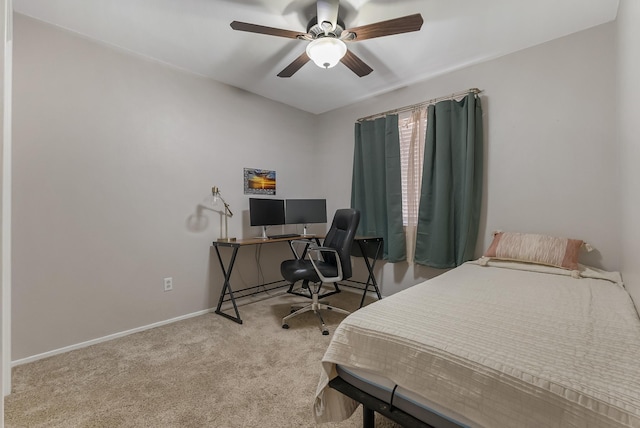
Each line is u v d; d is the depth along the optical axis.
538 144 2.39
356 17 2.06
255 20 2.08
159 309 2.62
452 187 2.78
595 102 2.16
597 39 2.15
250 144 3.34
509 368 0.85
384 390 1.10
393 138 3.20
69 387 1.68
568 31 2.22
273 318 2.76
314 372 1.84
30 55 1.99
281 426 1.39
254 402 1.55
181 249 2.77
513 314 1.25
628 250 1.61
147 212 2.55
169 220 2.69
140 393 1.63
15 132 1.94
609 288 1.67
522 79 2.47
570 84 2.25
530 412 0.79
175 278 2.73
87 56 2.23
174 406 1.52
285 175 3.71
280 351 2.11
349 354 1.18
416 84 3.11
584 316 1.23
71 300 2.15
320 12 1.77
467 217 2.61
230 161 3.15
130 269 2.45
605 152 2.12
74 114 2.17
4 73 0.59
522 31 2.23
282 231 3.69
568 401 0.75
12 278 1.92
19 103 1.95
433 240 2.84
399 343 1.07
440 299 1.46
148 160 2.55
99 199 2.29
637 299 1.34
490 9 1.98
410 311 1.29
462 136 2.69
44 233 2.04
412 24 1.76
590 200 2.17
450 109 2.77
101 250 2.30
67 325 2.13
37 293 2.01
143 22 2.09
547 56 2.35
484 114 2.67
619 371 0.82
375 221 3.40
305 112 3.96
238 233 3.22
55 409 1.50
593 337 1.03
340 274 2.55
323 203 3.75
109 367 1.90
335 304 3.18
